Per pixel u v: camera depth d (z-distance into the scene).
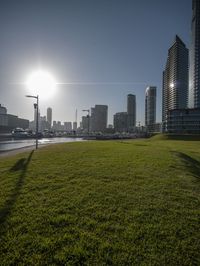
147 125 172.62
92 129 169.25
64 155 14.96
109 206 6.15
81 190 7.40
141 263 3.90
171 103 146.75
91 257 4.03
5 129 126.75
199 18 123.00
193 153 18.88
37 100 27.16
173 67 144.12
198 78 123.62
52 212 5.71
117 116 190.25
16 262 3.89
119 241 4.50
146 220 5.40
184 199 6.91
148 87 174.50
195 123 106.62
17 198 6.66
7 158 15.15
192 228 5.09
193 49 126.19
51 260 3.94
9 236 4.61
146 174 9.67
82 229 4.93
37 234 4.70
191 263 3.94
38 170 10.26
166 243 4.48
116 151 17.48
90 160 12.87
